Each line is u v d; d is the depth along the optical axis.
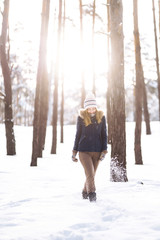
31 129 25.47
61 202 4.66
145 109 22.09
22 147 17.27
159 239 2.91
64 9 21.06
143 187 5.62
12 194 5.51
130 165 10.72
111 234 3.09
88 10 19.67
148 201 4.46
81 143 4.71
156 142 18.28
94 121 4.71
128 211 3.91
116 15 6.80
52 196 5.16
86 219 3.66
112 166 6.62
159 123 26.00
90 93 4.83
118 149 6.59
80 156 4.71
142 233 3.10
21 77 42.28
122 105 6.68
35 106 10.32
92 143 4.70
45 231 3.22
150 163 11.34
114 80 6.73
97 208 4.17
